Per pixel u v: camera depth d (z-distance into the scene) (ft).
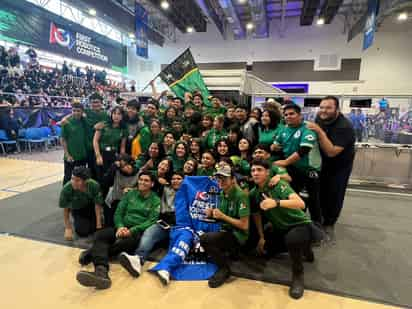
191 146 9.98
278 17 37.37
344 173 9.09
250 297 5.85
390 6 24.91
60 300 5.65
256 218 7.29
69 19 34.04
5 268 6.75
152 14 36.37
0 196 12.35
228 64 41.32
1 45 25.85
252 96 17.22
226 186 6.73
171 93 16.44
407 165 15.46
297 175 8.47
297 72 38.68
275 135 9.18
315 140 7.94
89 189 8.04
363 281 6.50
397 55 34.99
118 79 44.75
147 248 7.13
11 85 25.54
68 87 32.50
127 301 5.65
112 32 42.47
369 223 10.23
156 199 7.93
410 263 7.37
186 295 5.87
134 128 10.90
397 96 14.84
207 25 41.55
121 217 7.75
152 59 45.11
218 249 6.48
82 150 10.72
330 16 31.76
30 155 22.15
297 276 6.18
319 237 6.70
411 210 11.72
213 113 12.34
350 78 36.88
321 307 5.59
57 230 8.92
